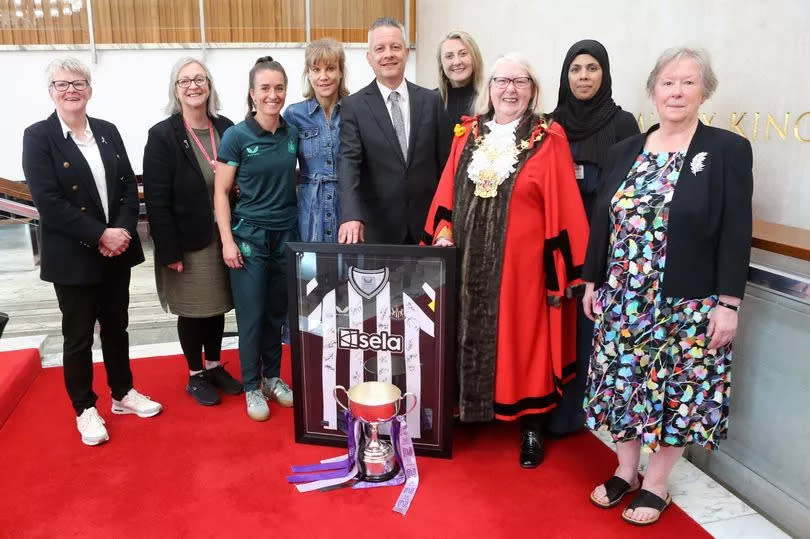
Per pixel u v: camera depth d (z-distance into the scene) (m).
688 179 1.74
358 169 2.60
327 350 2.40
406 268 2.27
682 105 1.73
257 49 6.91
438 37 6.36
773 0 2.07
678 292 1.77
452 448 2.46
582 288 2.26
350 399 2.22
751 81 2.18
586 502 2.11
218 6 6.71
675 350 1.82
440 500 2.12
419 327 2.29
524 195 2.19
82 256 2.35
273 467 2.33
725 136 1.73
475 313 2.27
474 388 2.31
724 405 1.85
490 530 1.96
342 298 2.34
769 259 2.06
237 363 3.42
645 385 1.86
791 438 2.06
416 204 2.67
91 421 2.52
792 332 2.03
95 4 6.49
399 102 2.64
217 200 2.56
